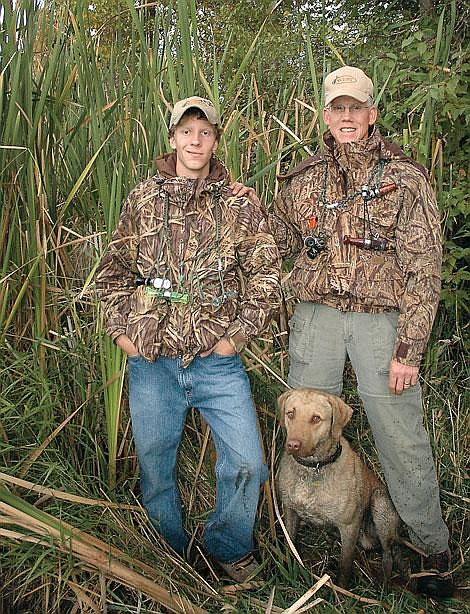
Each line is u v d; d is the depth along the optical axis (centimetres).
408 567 353
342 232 298
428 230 289
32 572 269
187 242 277
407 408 310
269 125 397
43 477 299
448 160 409
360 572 352
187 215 278
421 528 331
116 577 274
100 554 273
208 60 408
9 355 315
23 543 271
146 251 281
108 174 337
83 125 343
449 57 417
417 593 342
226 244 279
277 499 355
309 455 298
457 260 426
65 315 343
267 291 279
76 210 348
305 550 360
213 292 278
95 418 327
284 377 370
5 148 298
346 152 293
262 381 356
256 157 382
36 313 318
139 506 311
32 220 312
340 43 481
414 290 290
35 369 309
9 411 303
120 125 339
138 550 300
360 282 297
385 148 297
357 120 296
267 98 419
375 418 313
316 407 300
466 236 404
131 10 322
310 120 407
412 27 437
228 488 293
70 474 304
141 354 279
